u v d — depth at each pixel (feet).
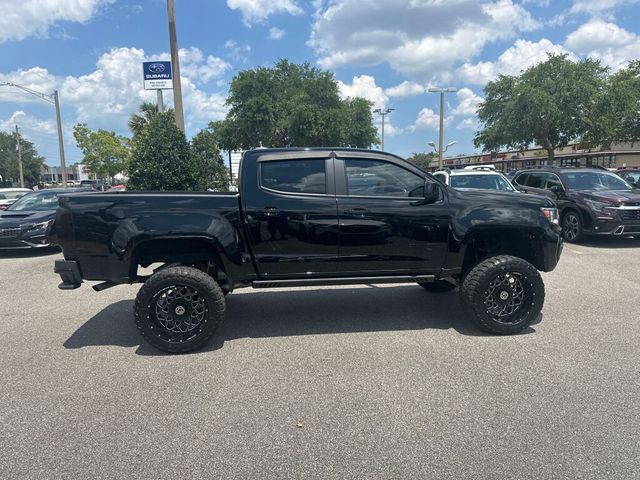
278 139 108.78
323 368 13.65
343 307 19.83
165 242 15.43
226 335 16.60
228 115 105.81
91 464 9.33
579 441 9.79
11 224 34.65
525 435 10.05
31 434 10.43
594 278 24.38
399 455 9.46
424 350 14.88
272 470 9.07
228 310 19.60
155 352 15.17
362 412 11.14
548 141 100.12
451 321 17.80
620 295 21.06
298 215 15.39
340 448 9.73
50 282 26.08
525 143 101.14
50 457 9.58
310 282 15.84
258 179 15.52
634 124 100.73
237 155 108.58
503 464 9.12
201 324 15.01
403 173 16.29
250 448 9.78
